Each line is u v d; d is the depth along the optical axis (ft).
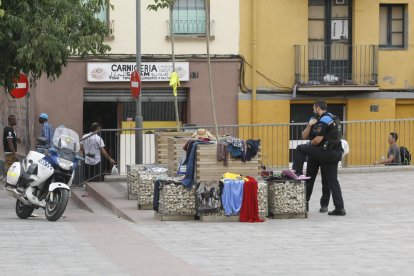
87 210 71.00
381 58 104.68
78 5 74.54
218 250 43.01
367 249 43.19
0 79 76.18
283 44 102.78
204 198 55.06
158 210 56.85
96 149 88.33
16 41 72.69
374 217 56.95
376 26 104.12
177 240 46.65
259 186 55.21
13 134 99.81
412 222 54.19
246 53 102.42
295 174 57.88
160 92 102.37
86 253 41.73
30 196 59.16
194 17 102.17
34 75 77.00
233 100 102.37
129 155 89.61
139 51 84.12
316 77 103.65
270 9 102.42
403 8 105.19
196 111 101.81
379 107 104.99
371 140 92.43
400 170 88.99
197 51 102.01
